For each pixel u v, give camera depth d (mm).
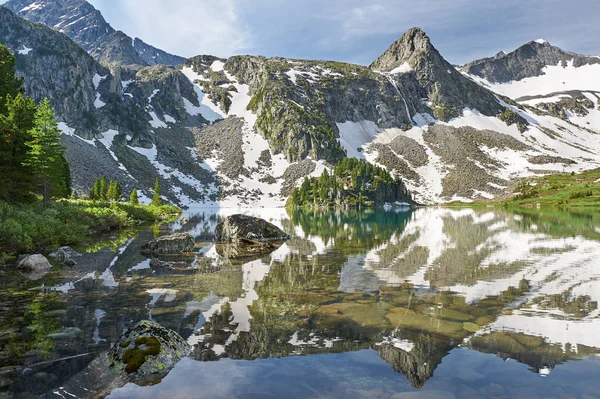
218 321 8414
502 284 12297
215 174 196125
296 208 152625
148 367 5727
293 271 15227
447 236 30406
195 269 15945
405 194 175000
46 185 39312
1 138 34938
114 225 41344
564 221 48469
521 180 186750
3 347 6793
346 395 4793
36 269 15883
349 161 183750
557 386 4984
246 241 27938
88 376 5578
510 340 6965
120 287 12312
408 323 8125
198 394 4887
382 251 21531
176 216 78188
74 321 8500
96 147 176625
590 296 10547
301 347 6715
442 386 5016
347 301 10180
